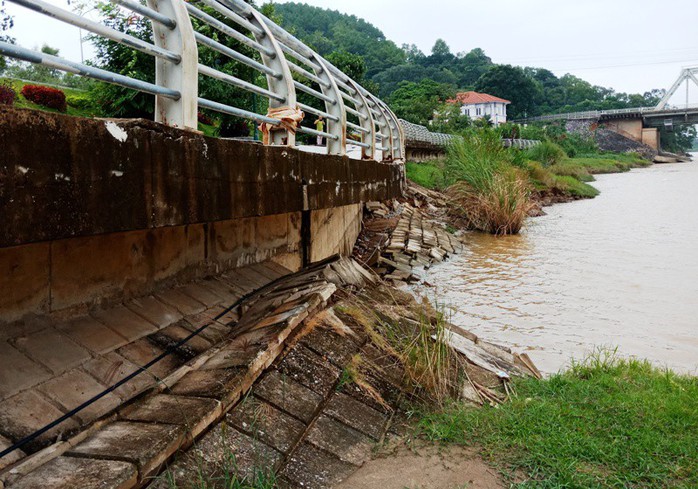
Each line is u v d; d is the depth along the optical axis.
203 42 4.01
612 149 70.06
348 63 24.53
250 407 3.03
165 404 2.85
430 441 3.32
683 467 3.00
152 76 9.56
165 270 4.29
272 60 5.40
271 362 3.44
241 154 4.20
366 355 4.08
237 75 12.48
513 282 9.61
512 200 15.94
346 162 7.12
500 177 16.56
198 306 4.38
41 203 2.39
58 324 3.23
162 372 3.39
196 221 3.57
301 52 6.63
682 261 11.13
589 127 74.12
